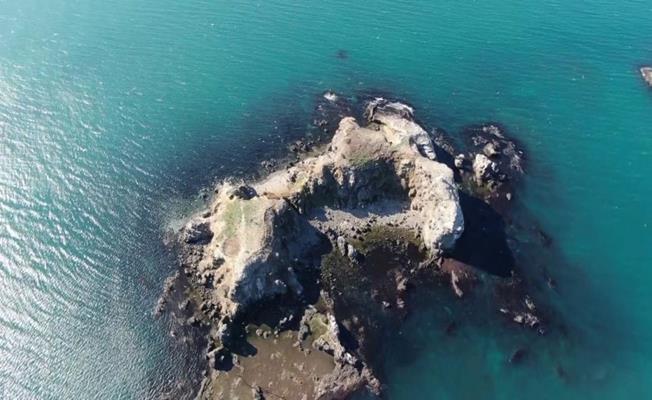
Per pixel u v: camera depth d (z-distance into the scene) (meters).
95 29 150.12
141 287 91.56
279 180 108.69
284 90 133.38
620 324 90.12
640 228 105.31
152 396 78.62
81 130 119.31
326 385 79.31
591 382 82.69
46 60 137.50
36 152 113.56
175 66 138.50
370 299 90.44
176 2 164.25
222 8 162.38
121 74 134.75
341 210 102.25
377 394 79.31
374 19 160.12
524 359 84.94
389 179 104.31
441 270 95.12
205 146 117.75
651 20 163.50
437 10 165.38
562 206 108.56
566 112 130.38
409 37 153.00
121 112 124.44
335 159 104.00
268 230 92.06
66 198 105.19
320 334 84.88
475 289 93.12
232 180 110.12
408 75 139.75
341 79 137.38
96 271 93.75
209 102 128.88
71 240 98.19
